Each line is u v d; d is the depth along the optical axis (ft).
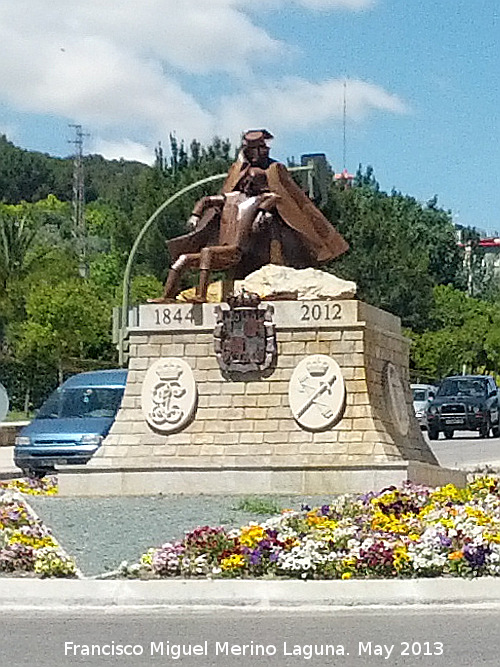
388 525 45.55
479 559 40.60
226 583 39.24
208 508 54.80
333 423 61.46
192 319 63.10
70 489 61.21
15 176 437.99
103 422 81.87
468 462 99.96
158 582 39.37
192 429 62.54
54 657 30.91
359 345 61.82
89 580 39.88
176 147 206.90
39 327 174.81
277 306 62.49
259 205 65.36
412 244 230.07
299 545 41.65
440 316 252.21
